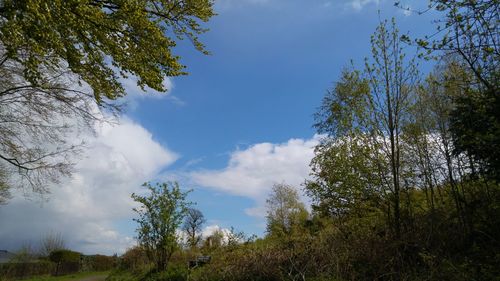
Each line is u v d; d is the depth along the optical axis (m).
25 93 13.52
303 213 28.34
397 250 9.22
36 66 8.27
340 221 11.68
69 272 40.16
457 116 8.62
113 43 9.62
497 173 7.95
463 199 9.63
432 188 10.79
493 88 7.41
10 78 13.39
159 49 10.33
